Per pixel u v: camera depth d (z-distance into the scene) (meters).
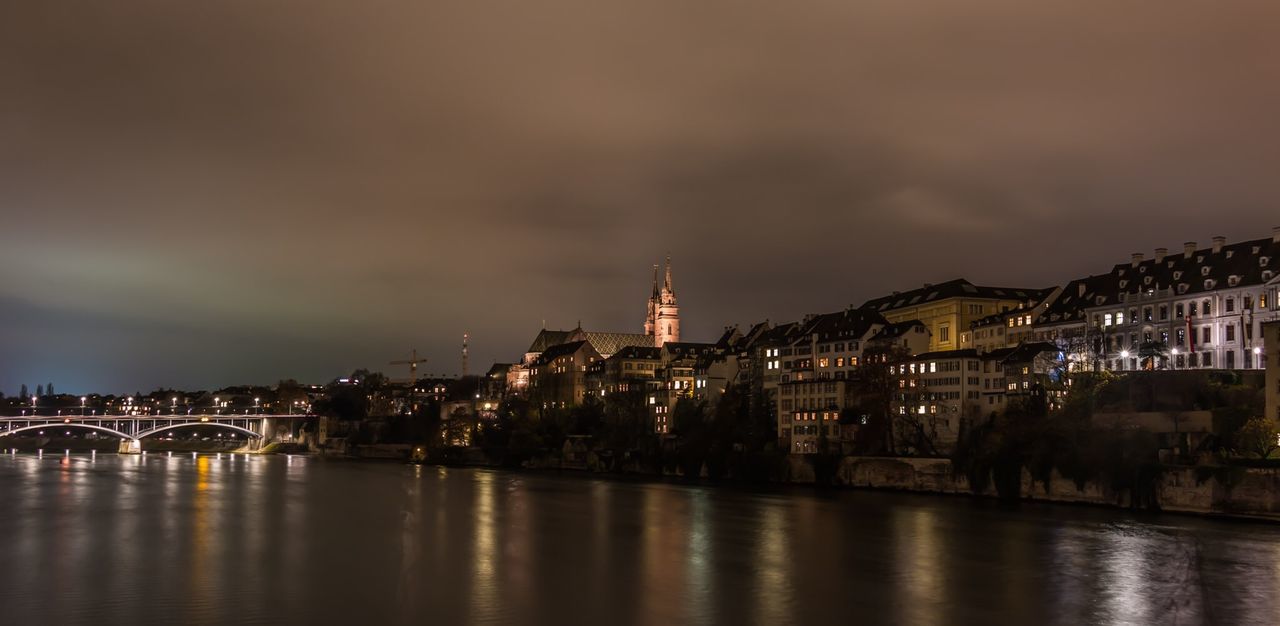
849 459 173.75
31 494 155.25
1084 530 108.31
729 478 199.12
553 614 69.19
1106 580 81.00
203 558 90.31
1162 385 141.50
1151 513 123.12
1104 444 131.25
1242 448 122.25
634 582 80.12
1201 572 84.12
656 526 114.88
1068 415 141.75
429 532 108.88
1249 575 82.88
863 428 179.38
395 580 80.31
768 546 99.06
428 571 84.31
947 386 189.38
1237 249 167.88
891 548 97.31
